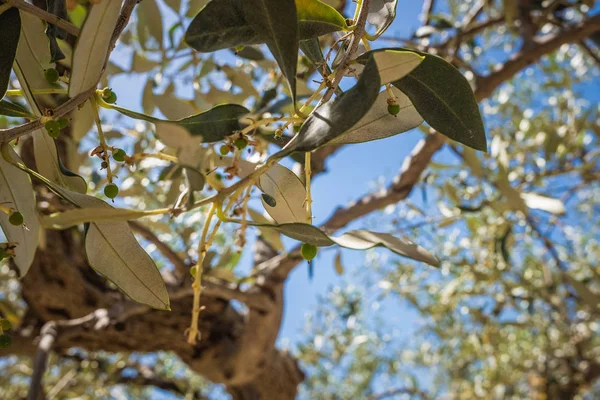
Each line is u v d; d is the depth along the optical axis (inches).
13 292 56.2
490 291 63.0
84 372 59.8
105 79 19.1
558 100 57.2
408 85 11.9
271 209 13.6
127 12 11.1
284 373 52.8
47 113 10.6
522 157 52.8
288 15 10.5
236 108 12.3
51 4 12.9
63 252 41.6
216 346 44.6
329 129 9.3
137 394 77.4
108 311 38.4
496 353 74.0
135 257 12.1
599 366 69.7
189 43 11.9
